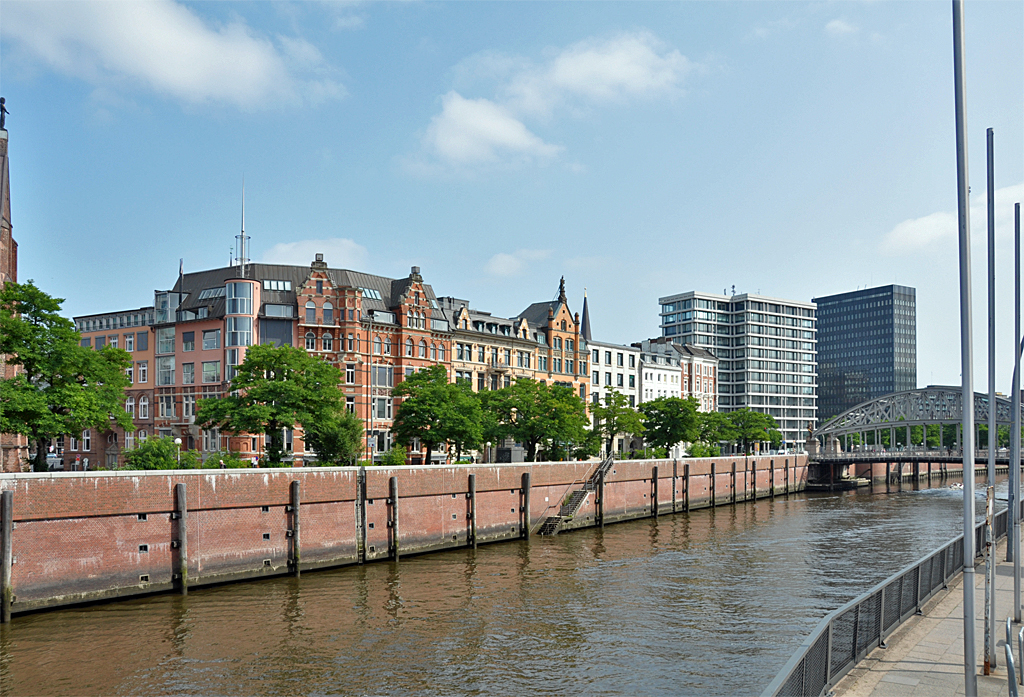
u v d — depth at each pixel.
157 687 29.64
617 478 83.06
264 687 29.84
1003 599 28.08
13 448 66.12
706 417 130.38
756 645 35.84
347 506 53.81
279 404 62.19
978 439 150.12
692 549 63.50
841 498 118.94
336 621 39.06
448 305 99.12
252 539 48.06
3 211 69.00
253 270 86.81
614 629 38.28
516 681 30.88
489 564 55.28
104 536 41.16
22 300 51.78
